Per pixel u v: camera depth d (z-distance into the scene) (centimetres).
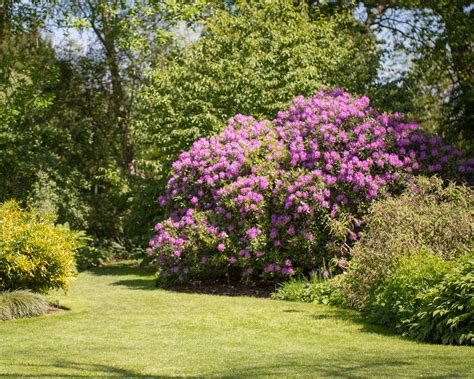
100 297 1137
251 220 1198
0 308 885
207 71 1591
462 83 1992
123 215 2208
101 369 549
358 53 1820
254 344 690
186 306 1004
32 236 993
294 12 1750
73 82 2253
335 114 1245
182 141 1547
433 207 887
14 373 520
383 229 876
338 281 1009
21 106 1975
